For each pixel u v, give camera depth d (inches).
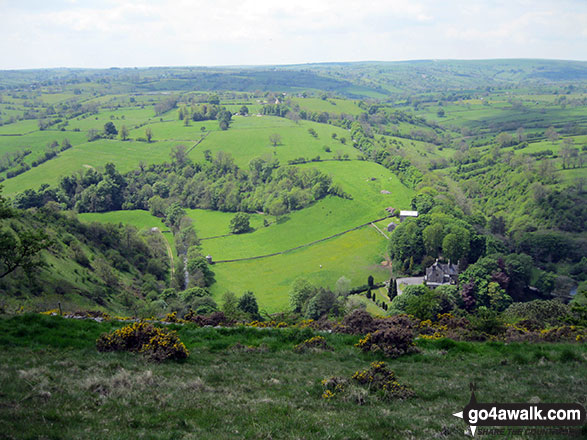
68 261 3772.1
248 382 884.0
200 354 1103.0
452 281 4690.0
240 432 623.5
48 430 573.0
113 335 1066.1
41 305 2101.4
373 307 4207.7
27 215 4311.0
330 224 6914.4
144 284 4471.0
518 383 912.9
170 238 6904.5
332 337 1301.7
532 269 4884.4
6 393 691.4
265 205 7701.8
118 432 593.0
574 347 1168.8
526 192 7564.0
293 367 1029.2
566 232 6205.7
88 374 847.1
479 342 1304.1
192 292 4227.4
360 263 5580.7
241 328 1321.4
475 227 6141.7
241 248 6368.1
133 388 783.1
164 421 653.3
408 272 5137.8
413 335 1341.0
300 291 4286.4
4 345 1026.7
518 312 2324.1
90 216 7751.0
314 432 631.2
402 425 676.1
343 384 864.3
